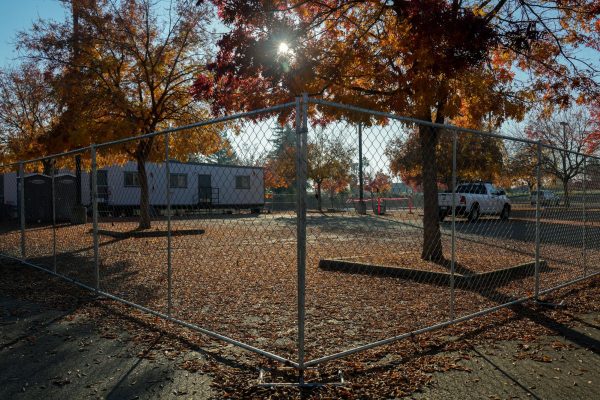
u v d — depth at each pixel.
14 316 5.30
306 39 8.16
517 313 5.33
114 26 15.41
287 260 9.16
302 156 3.41
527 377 3.48
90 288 6.59
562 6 7.89
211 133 16.44
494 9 7.55
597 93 8.51
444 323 4.54
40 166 21.38
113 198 24.44
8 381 3.45
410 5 6.37
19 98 23.31
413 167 6.69
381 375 3.51
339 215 7.77
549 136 27.83
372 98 7.61
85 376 3.53
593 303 5.81
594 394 3.19
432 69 6.75
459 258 8.85
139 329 4.77
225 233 14.55
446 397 3.14
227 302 5.79
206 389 3.29
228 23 7.39
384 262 8.15
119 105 14.74
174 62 16.39
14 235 14.68
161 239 13.29
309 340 4.32
